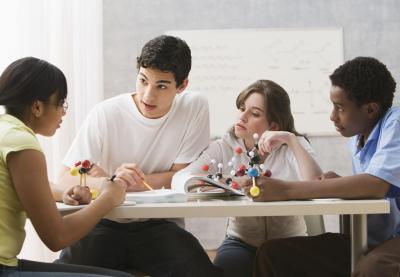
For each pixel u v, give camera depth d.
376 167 1.38
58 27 3.35
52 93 1.29
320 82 3.87
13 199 1.19
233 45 3.87
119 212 1.28
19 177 1.16
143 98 1.86
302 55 3.87
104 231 1.78
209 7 3.90
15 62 1.29
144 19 3.91
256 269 1.65
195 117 1.99
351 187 1.35
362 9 3.91
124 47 3.91
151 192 1.55
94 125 1.95
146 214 1.27
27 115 1.28
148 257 1.74
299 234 1.94
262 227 1.90
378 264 1.29
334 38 3.89
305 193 1.34
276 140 1.71
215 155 1.96
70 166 1.90
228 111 3.85
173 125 1.96
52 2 3.34
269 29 3.87
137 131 1.95
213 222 3.86
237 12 3.90
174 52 1.80
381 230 1.65
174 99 1.98
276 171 1.89
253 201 1.37
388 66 3.90
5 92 1.26
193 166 1.89
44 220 1.17
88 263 1.75
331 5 3.90
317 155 3.87
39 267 1.25
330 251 1.60
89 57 3.59
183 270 1.66
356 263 1.35
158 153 1.97
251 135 1.94
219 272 1.70
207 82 3.86
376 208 1.25
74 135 3.38
